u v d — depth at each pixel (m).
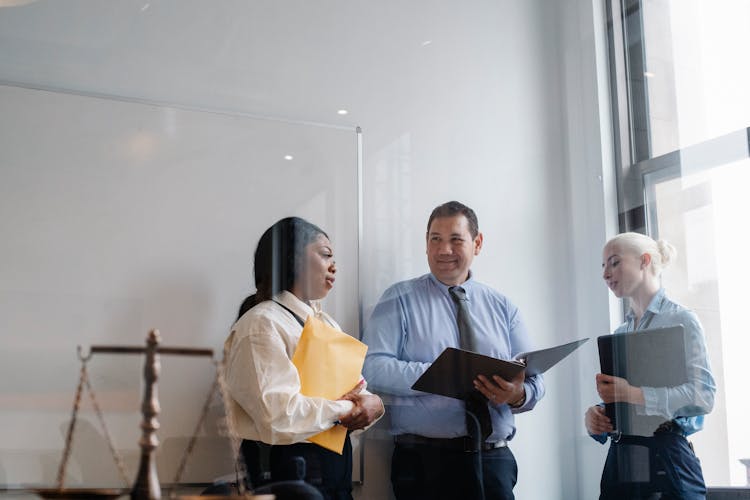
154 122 2.38
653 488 2.69
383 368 2.49
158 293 2.29
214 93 2.46
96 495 1.43
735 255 2.79
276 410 2.31
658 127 2.91
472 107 2.77
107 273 2.26
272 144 2.50
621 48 2.96
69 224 2.24
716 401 2.75
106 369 2.19
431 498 2.47
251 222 2.43
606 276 2.80
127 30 2.38
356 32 2.66
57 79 2.29
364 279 2.54
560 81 2.90
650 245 2.83
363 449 2.42
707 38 2.90
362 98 2.63
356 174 2.58
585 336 2.74
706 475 2.71
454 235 2.66
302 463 2.30
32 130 2.25
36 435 2.11
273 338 2.36
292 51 2.57
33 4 2.30
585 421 2.69
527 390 2.64
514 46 2.87
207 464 2.21
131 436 2.17
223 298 2.36
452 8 2.80
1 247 2.18
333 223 2.53
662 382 2.75
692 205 2.85
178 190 2.37
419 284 2.60
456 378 2.56
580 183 2.84
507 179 2.77
